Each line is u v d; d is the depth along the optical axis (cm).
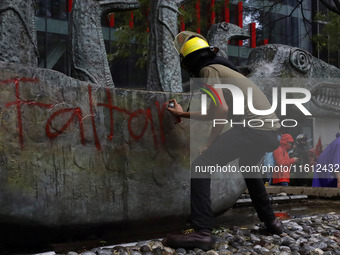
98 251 336
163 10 559
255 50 972
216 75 351
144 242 366
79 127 360
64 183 350
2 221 325
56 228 350
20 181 328
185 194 423
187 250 354
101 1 493
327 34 1584
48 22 1988
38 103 339
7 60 402
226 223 482
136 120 393
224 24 725
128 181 386
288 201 694
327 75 1025
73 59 483
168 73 554
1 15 404
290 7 2423
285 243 371
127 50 1384
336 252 340
